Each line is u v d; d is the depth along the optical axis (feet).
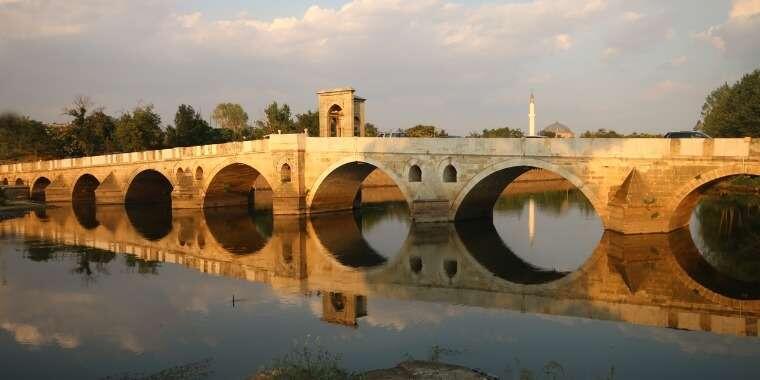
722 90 270.87
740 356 50.01
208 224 155.74
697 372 46.34
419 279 84.48
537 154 117.19
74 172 241.55
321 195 163.43
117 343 56.59
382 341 54.60
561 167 113.91
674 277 81.92
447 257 101.76
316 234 131.64
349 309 66.95
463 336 55.93
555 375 45.60
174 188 194.39
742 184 202.90
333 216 163.53
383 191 273.95
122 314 67.05
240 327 60.49
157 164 206.18
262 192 274.36
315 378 41.96
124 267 96.43
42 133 324.39
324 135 172.76
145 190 228.02
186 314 66.23
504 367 47.42
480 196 138.82
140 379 47.32
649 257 93.76
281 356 51.21
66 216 184.03
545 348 52.11
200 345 55.11
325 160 154.40
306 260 101.09
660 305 67.67
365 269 92.73
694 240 108.17
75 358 52.70
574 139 111.96
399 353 51.03
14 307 71.10
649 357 49.80
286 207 159.63
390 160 139.74
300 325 60.64
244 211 186.70
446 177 133.08
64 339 58.23
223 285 81.41
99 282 84.84
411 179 137.18
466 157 128.26
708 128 238.27
